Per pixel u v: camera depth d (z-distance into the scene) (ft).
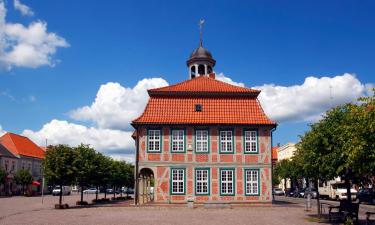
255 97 134.21
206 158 127.85
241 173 127.54
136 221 78.95
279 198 209.67
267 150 128.67
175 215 92.07
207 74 157.99
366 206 139.74
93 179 145.18
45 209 119.34
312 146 75.66
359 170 55.57
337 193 175.94
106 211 105.70
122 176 187.52
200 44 162.30
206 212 100.22
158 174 126.93
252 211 103.45
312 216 89.20
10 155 270.87
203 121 127.85
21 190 279.69
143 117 128.77
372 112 52.13
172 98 132.98
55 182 123.54
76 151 127.65
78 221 80.02
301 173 95.09
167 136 128.47
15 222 79.15
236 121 128.47
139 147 127.95
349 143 55.62
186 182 126.72
